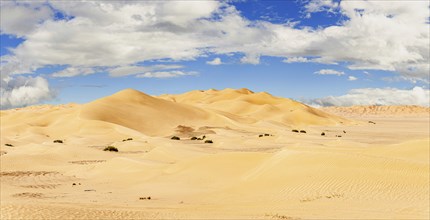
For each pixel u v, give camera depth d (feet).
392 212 54.44
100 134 304.71
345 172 72.28
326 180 70.44
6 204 49.14
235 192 74.79
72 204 62.18
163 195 78.84
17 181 103.86
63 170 126.93
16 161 139.54
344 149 136.36
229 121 424.87
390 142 229.66
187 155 151.53
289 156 84.07
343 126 467.11
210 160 103.50
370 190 65.10
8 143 235.61
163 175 101.45
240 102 635.25
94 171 118.21
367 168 73.31
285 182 73.20
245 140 223.51
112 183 99.66
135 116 403.13
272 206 59.93
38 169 129.49
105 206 60.03
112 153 176.24
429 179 68.03
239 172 93.04
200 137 279.49
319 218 51.42
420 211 54.70
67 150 165.48
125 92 458.09
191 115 439.63
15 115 439.63
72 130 333.21
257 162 97.19
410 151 113.70
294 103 645.51
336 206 58.34
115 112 398.21
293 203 61.67
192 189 83.92
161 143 215.51
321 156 80.48
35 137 273.33
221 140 225.97
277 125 412.77
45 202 67.21
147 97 460.55
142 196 77.92
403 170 72.28
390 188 65.46
